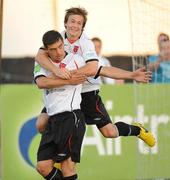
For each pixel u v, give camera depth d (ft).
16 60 95.09
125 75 61.41
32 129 83.51
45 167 58.80
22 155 83.30
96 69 59.47
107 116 66.49
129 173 83.51
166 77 81.10
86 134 83.30
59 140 58.75
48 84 58.75
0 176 78.33
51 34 58.49
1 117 82.33
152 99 80.89
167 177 80.02
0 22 65.16
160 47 79.77
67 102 59.36
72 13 60.29
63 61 59.67
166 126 81.10
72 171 59.26
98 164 83.46
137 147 80.38
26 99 83.61
